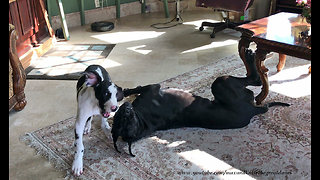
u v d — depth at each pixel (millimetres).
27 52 3281
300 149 1938
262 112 2252
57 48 3744
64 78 2941
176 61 3275
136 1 5211
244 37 2336
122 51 3588
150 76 2951
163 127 2133
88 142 2068
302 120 2217
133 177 1757
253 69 2189
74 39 4059
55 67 3195
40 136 2123
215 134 2115
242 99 2105
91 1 4797
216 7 3824
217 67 3082
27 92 2719
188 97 2133
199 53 3471
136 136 1981
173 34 4137
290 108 2355
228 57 3322
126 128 1863
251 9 4277
